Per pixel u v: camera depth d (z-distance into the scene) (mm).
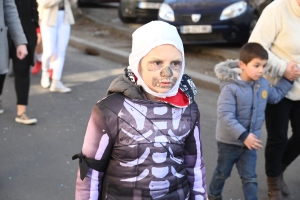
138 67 2076
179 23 9453
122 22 13633
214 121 6078
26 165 4680
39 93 7129
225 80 3537
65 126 5809
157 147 2076
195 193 2287
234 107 3492
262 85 3541
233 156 3592
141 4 12555
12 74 7812
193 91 2156
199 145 2234
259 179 4449
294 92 3723
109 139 2094
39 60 8039
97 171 2143
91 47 10609
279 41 3691
